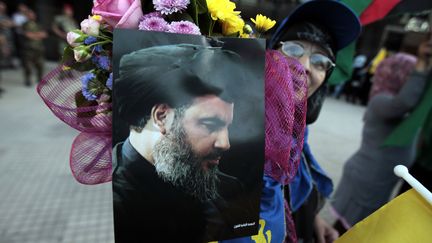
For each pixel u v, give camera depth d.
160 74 0.47
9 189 2.18
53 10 8.20
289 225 0.82
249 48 0.51
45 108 4.27
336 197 1.95
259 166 0.53
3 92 4.97
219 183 0.52
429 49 1.42
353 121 5.19
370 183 1.70
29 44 5.42
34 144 3.00
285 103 0.58
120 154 0.47
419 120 1.45
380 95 1.67
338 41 0.90
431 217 0.55
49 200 2.08
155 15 0.50
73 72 0.56
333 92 8.06
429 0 1.26
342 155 3.41
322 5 0.79
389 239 0.58
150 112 0.47
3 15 6.41
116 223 0.48
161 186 0.49
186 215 0.51
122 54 0.45
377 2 1.16
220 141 0.51
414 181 0.57
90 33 0.49
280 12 4.90
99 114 0.55
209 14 0.53
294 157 0.64
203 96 0.49
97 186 2.30
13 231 1.75
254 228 0.55
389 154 1.64
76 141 0.61
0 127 3.39
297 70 0.65
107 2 0.48
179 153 0.49
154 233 0.50
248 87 0.51
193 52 0.48
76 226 1.84
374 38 7.87
